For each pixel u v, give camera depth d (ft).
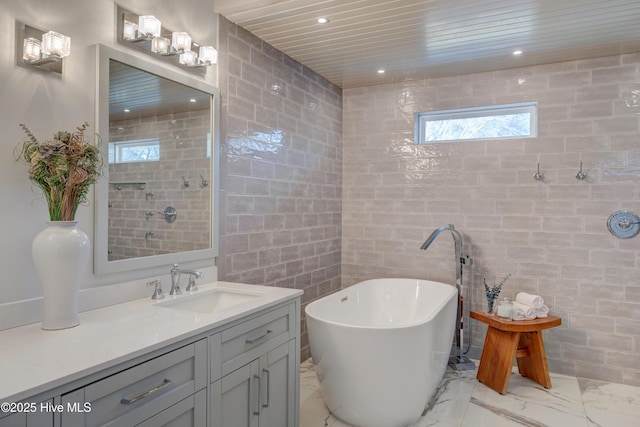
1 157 4.73
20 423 3.09
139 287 6.36
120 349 4.00
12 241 4.83
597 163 10.12
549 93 10.61
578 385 9.78
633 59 9.82
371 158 12.73
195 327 4.76
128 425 3.93
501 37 9.00
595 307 10.17
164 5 6.91
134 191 6.32
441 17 8.06
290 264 10.37
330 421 8.06
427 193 12.02
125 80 6.18
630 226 9.80
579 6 7.59
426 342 7.68
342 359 7.50
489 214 11.27
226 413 5.26
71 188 4.78
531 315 9.65
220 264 8.13
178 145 7.11
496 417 8.25
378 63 10.70
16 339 4.33
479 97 11.36
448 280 11.80
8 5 4.79
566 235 10.44
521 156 10.91
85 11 5.64
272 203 9.67
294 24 8.45
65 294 4.72
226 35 8.25
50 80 5.22
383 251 12.58
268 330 6.10
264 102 9.36
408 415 7.68
